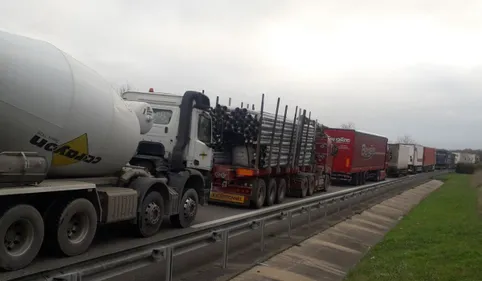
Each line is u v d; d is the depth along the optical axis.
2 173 5.91
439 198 24.05
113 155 8.29
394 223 15.44
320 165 23.73
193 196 10.73
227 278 6.80
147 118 9.45
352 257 9.53
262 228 8.96
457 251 8.96
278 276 7.22
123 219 8.23
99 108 7.58
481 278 6.97
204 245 6.89
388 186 28.27
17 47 6.50
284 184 18.17
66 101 6.88
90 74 7.67
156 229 9.26
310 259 8.72
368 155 32.97
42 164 6.45
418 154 55.75
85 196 7.51
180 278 6.86
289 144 18.30
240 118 15.14
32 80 6.48
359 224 13.92
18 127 6.48
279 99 16.41
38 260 6.80
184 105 10.59
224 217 12.72
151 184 8.97
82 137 7.36
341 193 15.64
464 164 68.38
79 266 5.38
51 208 6.93
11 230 6.18
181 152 10.44
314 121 21.86
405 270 7.57
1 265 5.96
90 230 7.45
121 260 5.21
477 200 20.80
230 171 15.17
